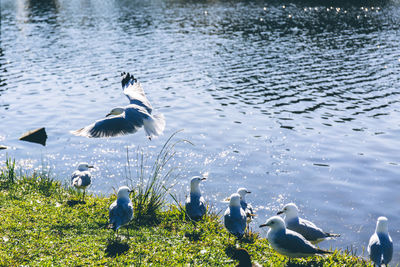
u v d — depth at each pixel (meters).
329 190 17.64
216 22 58.88
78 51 44.12
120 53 42.97
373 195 17.16
